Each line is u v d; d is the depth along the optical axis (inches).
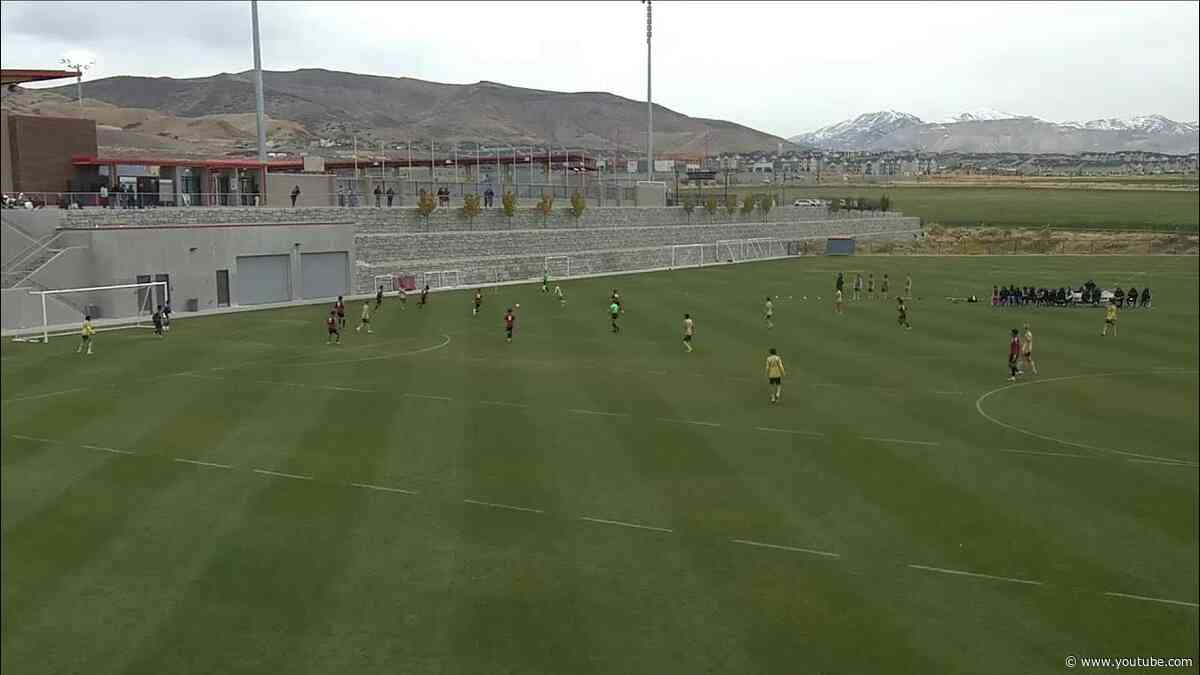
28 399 1307.8
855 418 1257.4
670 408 1298.0
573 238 3870.6
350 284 2864.2
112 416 1213.1
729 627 658.8
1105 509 904.9
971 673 601.0
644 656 620.1
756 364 1656.0
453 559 768.9
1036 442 1154.0
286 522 845.8
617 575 741.3
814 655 621.9
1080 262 4461.1
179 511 870.4
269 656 622.2
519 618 671.1
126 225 2297.0
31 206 2322.8
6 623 664.4
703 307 2546.8
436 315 2332.7
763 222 5388.8
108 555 773.3
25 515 856.9
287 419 1208.8
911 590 719.7
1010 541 818.8
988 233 5994.1
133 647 634.8
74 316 2132.1
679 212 4788.4
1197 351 1847.9
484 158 5693.9
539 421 1214.9
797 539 817.5
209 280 2464.3
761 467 1024.2
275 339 1903.3
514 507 888.9
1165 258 4714.6
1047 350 1849.2
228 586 719.1
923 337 2001.7
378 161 5152.6
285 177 3275.1
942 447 1120.2
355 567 753.0
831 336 2007.9
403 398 1342.3
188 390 1379.2
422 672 601.3
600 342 1897.1
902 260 4662.9
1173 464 1065.5
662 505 898.1
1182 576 750.5
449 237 3316.9
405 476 976.9
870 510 892.0
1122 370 1636.3
